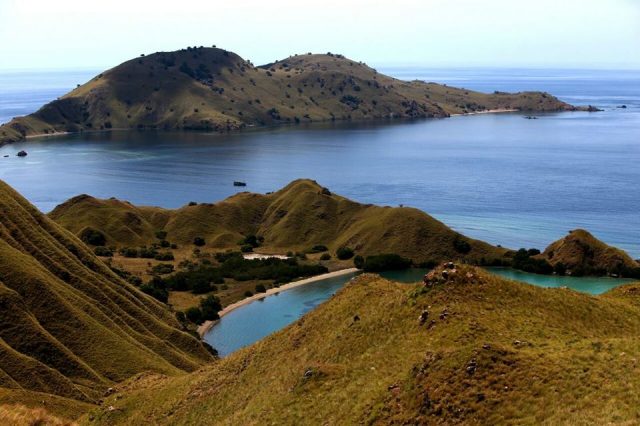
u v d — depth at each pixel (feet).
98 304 369.30
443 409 137.39
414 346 173.27
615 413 115.24
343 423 149.48
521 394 133.49
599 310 193.26
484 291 193.67
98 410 242.58
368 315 211.20
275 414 170.71
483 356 146.41
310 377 181.06
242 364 234.99
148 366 320.91
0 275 335.88
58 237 425.28
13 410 193.98
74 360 306.55
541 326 175.11
